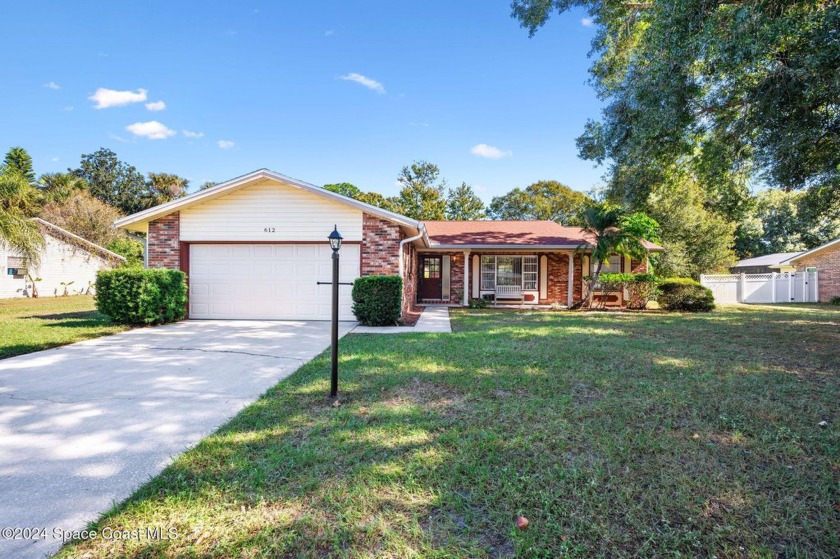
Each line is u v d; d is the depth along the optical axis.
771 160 8.51
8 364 5.96
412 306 15.47
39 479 2.72
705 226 21.83
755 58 6.55
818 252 20.23
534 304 16.86
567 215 36.50
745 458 2.98
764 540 2.09
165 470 2.84
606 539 2.09
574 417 3.75
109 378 5.22
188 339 8.06
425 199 33.81
